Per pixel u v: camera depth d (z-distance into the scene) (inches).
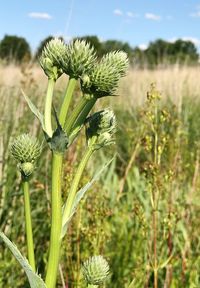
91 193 192.9
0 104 269.6
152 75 556.4
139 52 609.6
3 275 176.1
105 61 84.7
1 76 353.7
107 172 280.7
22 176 82.6
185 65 582.2
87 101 78.5
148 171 160.1
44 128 79.5
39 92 307.4
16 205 210.7
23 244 199.8
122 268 194.5
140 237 203.9
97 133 83.4
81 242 184.2
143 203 216.2
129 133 238.2
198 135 327.9
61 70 81.4
